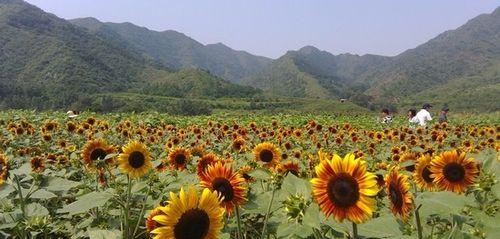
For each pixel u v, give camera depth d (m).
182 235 3.10
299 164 7.30
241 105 158.50
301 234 3.15
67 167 9.52
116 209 5.83
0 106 129.38
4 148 13.51
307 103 184.12
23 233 5.14
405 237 3.24
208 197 3.19
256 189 5.36
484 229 3.74
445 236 3.76
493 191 4.02
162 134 16.84
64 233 5.91
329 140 16.11
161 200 5.70
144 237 5.62
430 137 16.47
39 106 132.00
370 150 12.95
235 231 5.12
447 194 3.38
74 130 15.67
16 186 5.32
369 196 3.02
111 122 24.84
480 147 13.07
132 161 5.62
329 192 3.03
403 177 3.28
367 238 3.51
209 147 13.85
